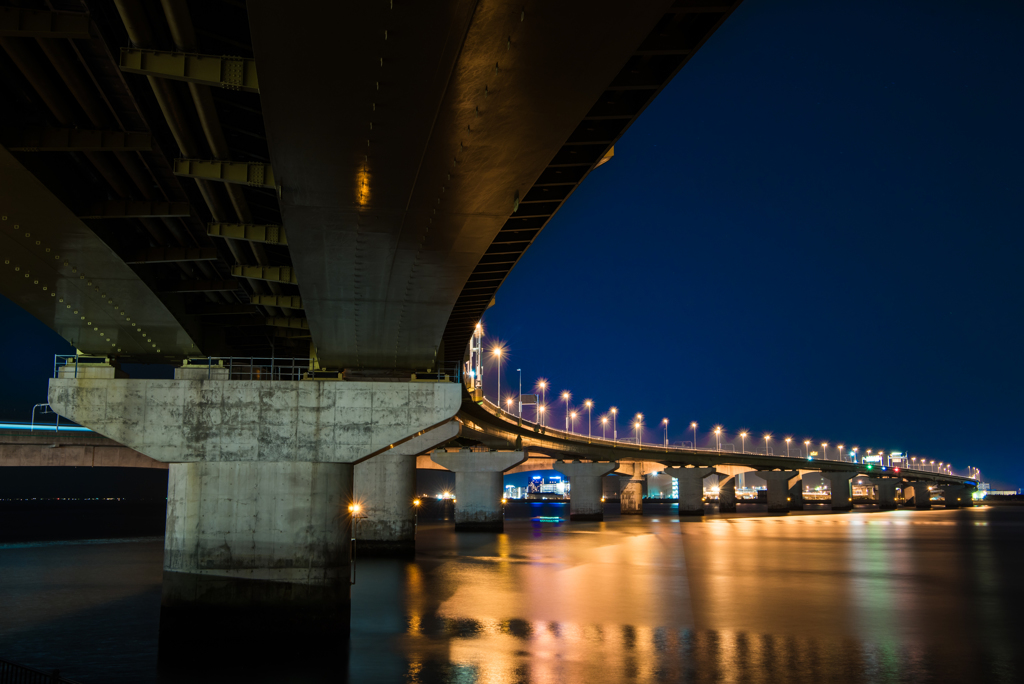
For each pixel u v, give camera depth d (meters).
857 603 39.44
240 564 30.06
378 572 50.56
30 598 40.12
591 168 24.27
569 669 25.28
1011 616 35.78
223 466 30.77
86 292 33.44
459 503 93.25
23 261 29.39
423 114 17.23
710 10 16.77
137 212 26.55
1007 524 131.62
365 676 24.42
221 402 31.17
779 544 78.94
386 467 61.12
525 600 39.38
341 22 13.77
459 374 43.09
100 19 17.41
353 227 24.09
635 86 19.47
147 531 109.56
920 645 29.31
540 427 105.94
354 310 33.12
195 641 29.42
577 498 132.00
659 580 47.94
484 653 27.50
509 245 31.67
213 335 44.91
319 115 17.22
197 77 17.83
